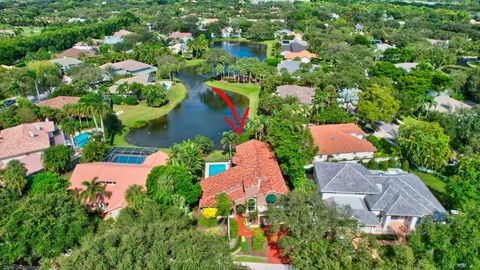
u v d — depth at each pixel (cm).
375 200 5462
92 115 8856
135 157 7644
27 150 7269
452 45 17562
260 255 4969
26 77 11444
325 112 9031
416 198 5506
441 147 6869
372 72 12900
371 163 7200
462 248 3831
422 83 10419
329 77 11525
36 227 4391
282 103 9869
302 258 3916
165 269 3459
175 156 6731
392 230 5397
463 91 11531
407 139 7575
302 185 5697
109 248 3634
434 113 9175
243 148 7325
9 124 8488
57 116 9112
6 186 5722
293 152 6362
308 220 4134
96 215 5784
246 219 5725
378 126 9562
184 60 17300
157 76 14588
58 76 13450
